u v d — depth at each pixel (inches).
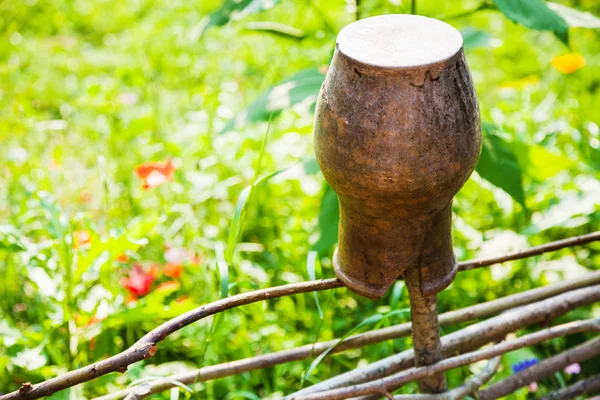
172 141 123.6
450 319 62.9
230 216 111.5
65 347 79.7
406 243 42.1
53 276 76.1
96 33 191.9
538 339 54.4
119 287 90.4
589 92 148.8
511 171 75.1
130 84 158.2
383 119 36.0
